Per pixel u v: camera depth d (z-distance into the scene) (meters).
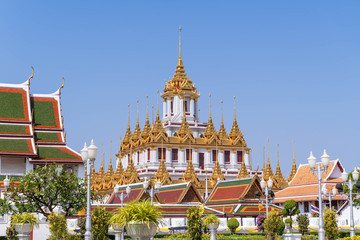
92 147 40.03
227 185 94.25
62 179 56.56
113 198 99.44
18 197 56.53
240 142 163.25
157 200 88.38
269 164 152.88
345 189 83.81
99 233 46.12
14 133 82.38
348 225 93.06
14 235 52.88
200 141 158.88
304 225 71.56
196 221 52.81
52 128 85.94
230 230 78.00
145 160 157.25
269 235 57.78
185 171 149.12
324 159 45.88
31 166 80.50
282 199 115.62
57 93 90.44
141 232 31.52
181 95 164.50
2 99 85.94
